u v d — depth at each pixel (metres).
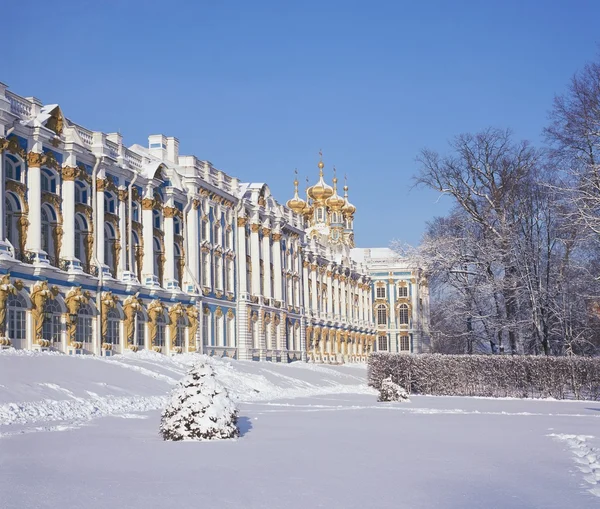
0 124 40.00
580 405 40.72
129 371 40.19
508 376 51.31
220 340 66.62
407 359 54.78
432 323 79.00
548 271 61.31
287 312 84.25
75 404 29.44
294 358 85.69
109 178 50.81
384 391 41.69
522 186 62.34
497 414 31.59
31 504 11.93
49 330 44.03
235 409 21.27
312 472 15.15
